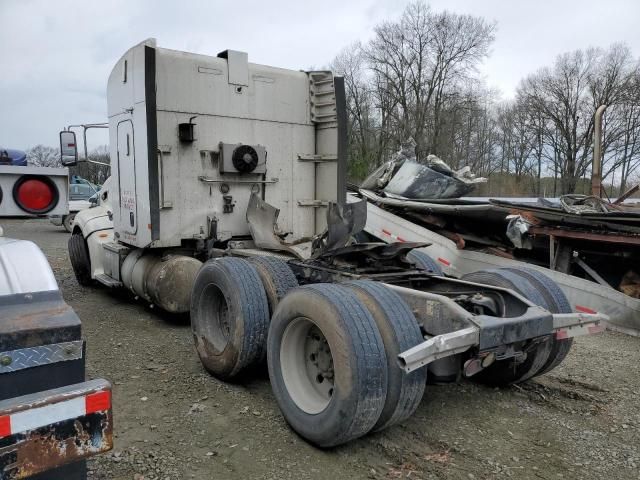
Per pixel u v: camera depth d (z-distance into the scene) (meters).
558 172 48.69
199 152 6.05
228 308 4.21
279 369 3.54
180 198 5.99
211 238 6.14
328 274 4.39
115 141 6.54
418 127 41.19
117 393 4.17
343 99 6.57
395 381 3.06
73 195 17.61
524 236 7.59
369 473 3.06
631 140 45.34
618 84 45.56
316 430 3.20
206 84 6.04
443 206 8.11
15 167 2.38
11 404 1.60
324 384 3.47
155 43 5.64
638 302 6.21
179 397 4.11
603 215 6.64
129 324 6.23
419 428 3.63
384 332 3.12
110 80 6.54
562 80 47.72
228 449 3.31
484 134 47.78
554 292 4.07
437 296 3.37
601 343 5.85
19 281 1.98
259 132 6.41
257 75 6.36
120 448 3.30
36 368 1.76
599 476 3.09
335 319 3.06
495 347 3.19
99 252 7.59
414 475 3.05
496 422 3.75
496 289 3.83
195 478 2.98
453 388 4.35
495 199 8.55
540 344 3.95
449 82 42.19
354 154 41.12
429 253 8.31
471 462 3.21
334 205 4.71
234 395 4.14
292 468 3.10
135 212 6.13
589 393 4.33
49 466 1.65
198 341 4.59
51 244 14.23
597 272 7.48
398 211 9.06
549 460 3.25
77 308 7.05
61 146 4.86
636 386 4.50
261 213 5.89
